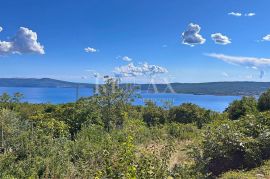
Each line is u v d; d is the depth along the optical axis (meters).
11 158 9.63
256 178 8.51
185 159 10.18
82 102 18.05
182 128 17.58
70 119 16.69
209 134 10.25
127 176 6.29
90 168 8.32
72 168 9.53
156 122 22.78
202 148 10.01
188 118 23.73
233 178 8.66
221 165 9.70
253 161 9.65
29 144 11.03
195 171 8.28
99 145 11.56
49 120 15.62
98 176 6.56
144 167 6.76
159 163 7.22
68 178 9.11
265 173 8.84
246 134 10.99
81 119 16.81
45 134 13.28
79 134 14.65
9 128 12.01
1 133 11.73
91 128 15.42
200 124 23.34
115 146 7.98
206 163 9.05
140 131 15.66
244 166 9.66
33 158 10.00
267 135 10.24
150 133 16.06
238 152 10.02
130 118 20.39
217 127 11.12
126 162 6.57
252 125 11.20
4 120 12.42
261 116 11.83
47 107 22.73
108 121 18.39
